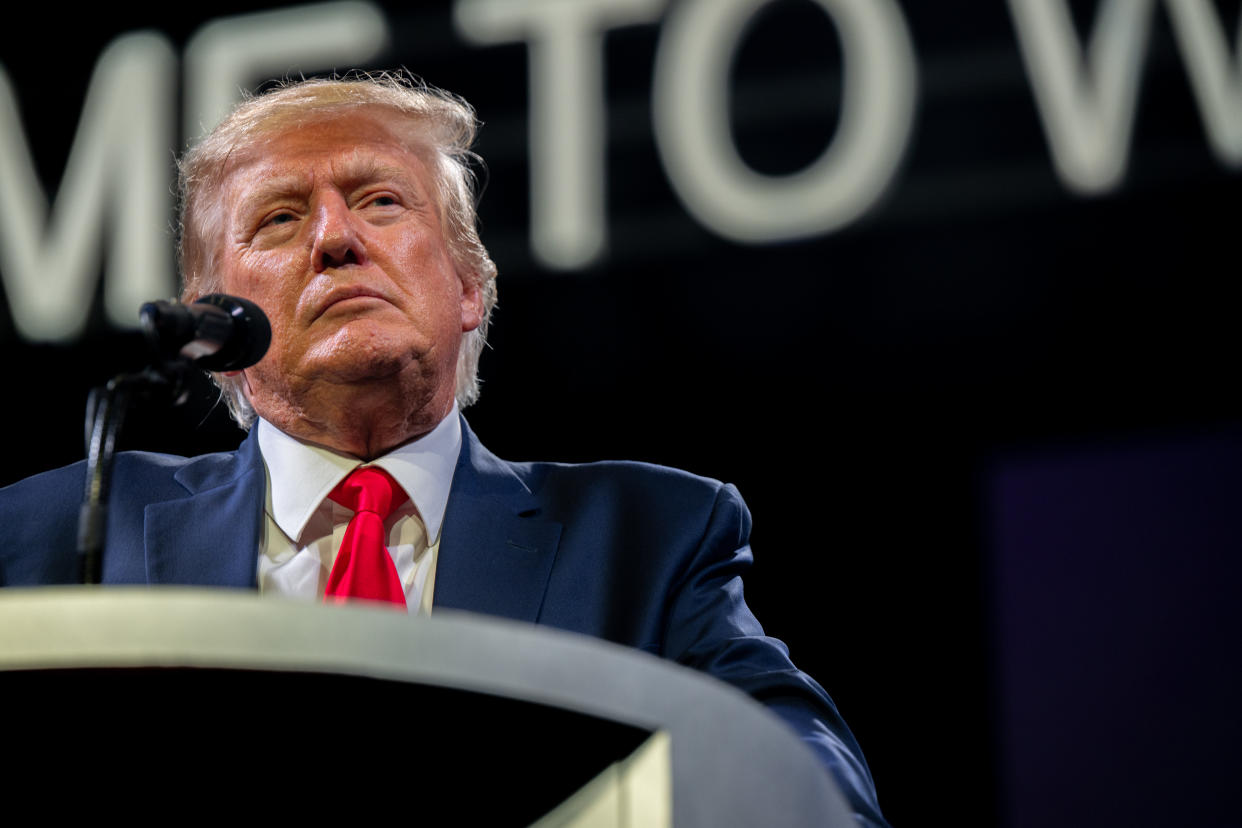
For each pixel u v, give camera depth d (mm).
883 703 13602
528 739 2619
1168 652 12516
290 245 5871
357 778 2625
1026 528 13156
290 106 6156
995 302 13258
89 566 3736
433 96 6566
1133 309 12969
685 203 13992
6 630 2260
